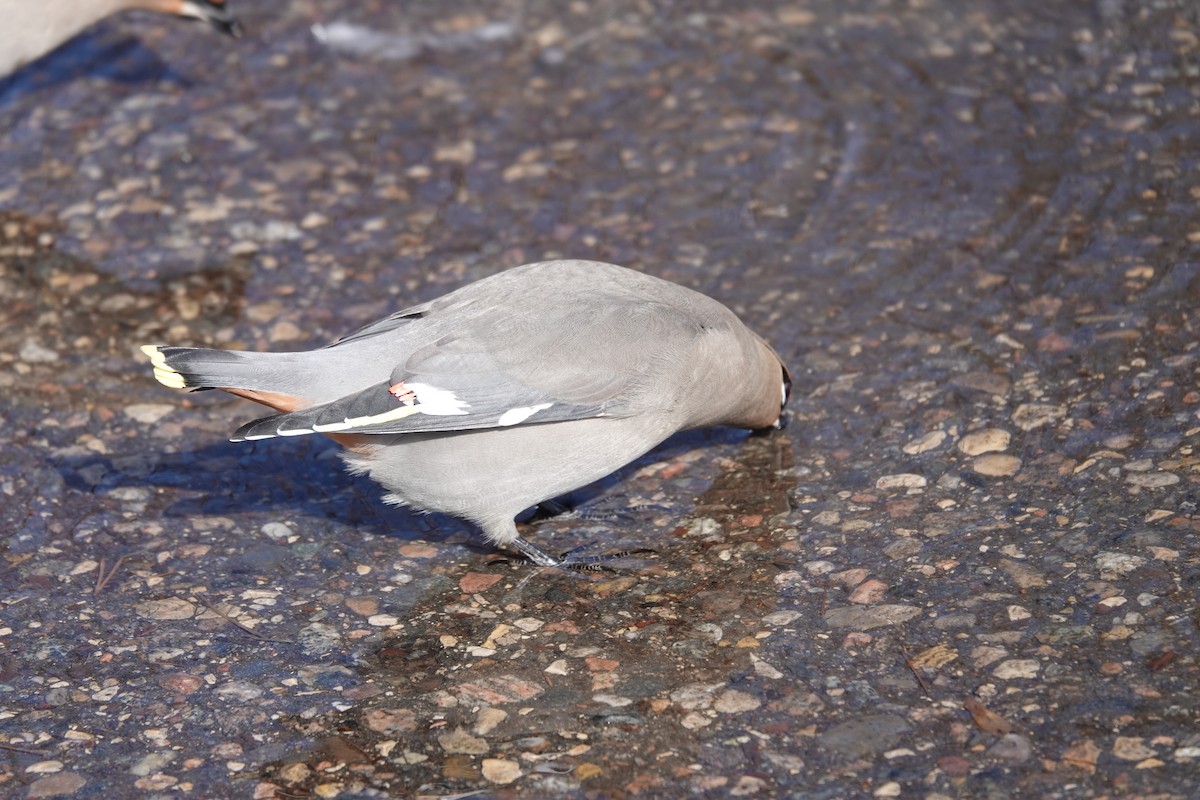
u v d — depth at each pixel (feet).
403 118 44.91
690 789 21.65
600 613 26.61
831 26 47.32
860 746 22.16
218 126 44.68
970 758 21.54
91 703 24.70
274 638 26.37
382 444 27.17
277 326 36.27
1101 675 22.77
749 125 43.16
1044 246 36.29
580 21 48.85
